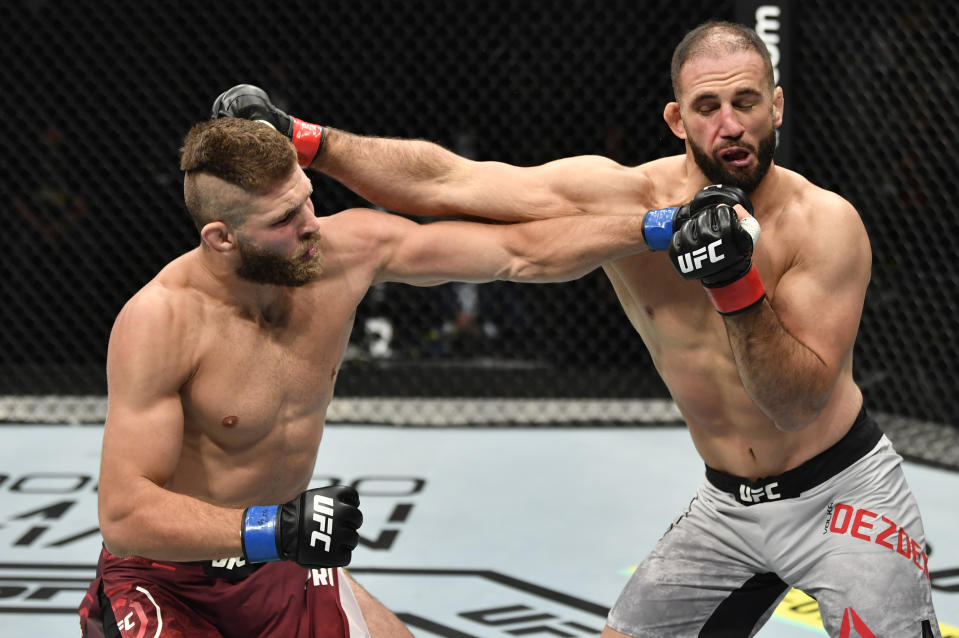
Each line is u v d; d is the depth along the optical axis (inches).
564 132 761.6
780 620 384.5
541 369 773.9
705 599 270.2
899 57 692.7
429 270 242.4
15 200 730.8
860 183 700.7
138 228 722.2
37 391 725.3
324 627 251.9
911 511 252.7
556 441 626.2
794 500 252.2
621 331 766.5
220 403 226.5
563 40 738.8
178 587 241.0
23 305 730.2
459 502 514.3
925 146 686.5
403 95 771.4
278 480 239.6
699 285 249.1
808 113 661.9
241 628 247.0
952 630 368.5
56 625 376.2
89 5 734.5
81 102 746.8
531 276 242.1
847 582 242.8
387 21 762.2
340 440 624.7
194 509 209.3
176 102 719.7
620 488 537.3
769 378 225.9
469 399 709.9
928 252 676.7
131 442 214.4
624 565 435.8
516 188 251.9
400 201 253.4
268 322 230.8
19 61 729.6
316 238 221.8
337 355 241.1
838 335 237.9
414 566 433.4
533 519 490.6
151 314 218.1
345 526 205.6
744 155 230.1
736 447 258.7
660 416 677.9
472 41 768.9
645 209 252.7
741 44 228.7
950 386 678.5
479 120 770.2
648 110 753.6
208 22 753.6
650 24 753.6
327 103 768.3
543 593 407.5
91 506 506.3
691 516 273.9
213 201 212.5
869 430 256.7
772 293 245.9
